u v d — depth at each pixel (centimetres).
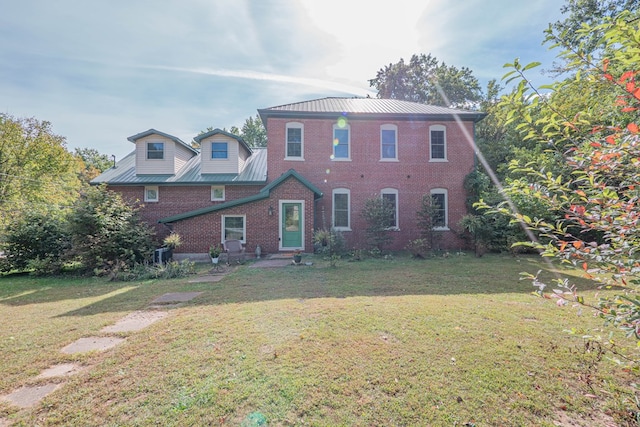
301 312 499
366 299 573
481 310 497
